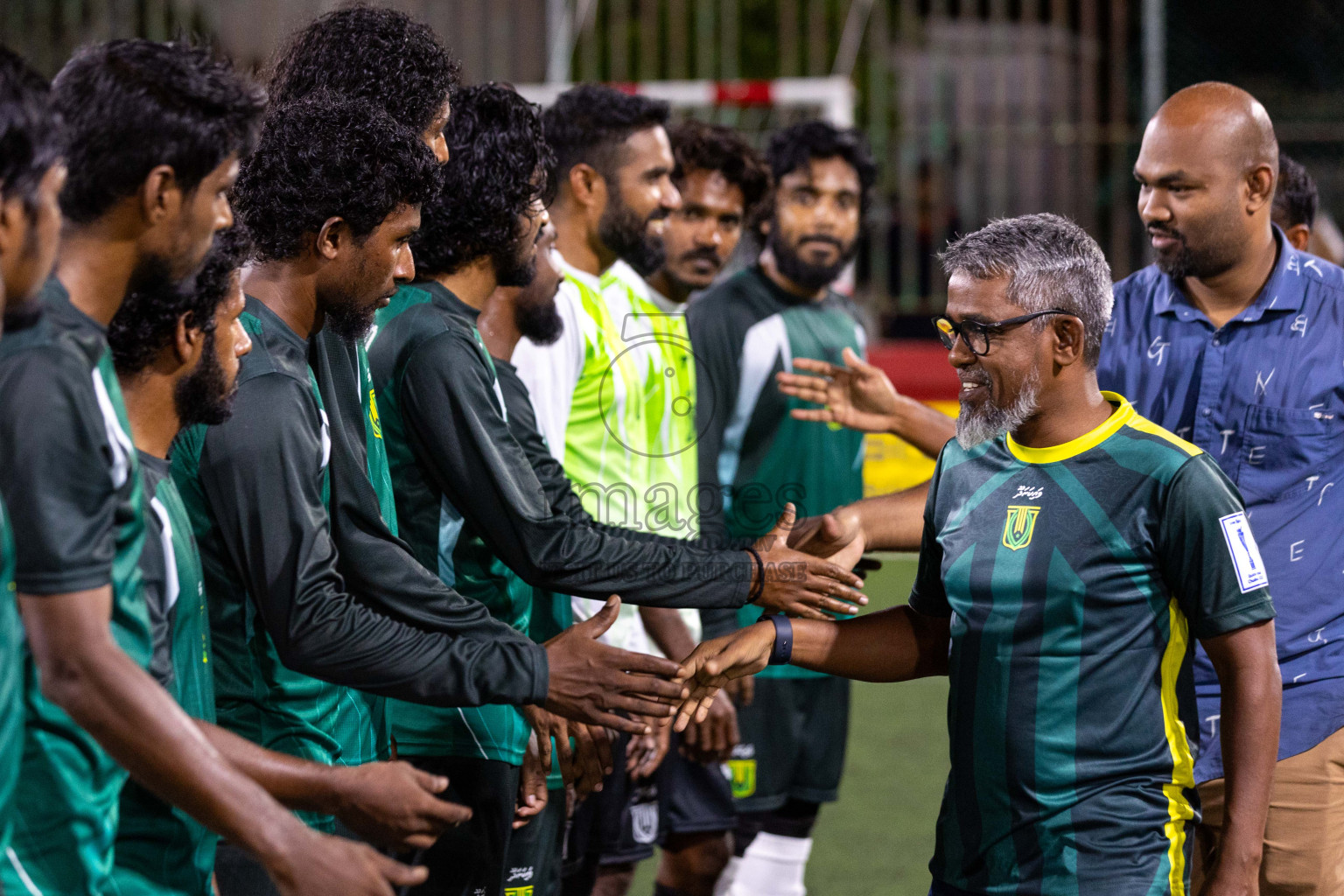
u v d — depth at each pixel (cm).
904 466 1086
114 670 242
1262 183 430
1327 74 1392
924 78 1438
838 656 374
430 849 397
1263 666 324
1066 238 333
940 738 826
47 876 253
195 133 260
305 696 334
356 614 321
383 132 330
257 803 253
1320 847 431
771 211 638
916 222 1387
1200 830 442
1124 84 1386
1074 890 322
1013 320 327
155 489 282
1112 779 324
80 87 258
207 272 280
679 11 1384
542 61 1387
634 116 505
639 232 513
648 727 362
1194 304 452
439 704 334
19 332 240
